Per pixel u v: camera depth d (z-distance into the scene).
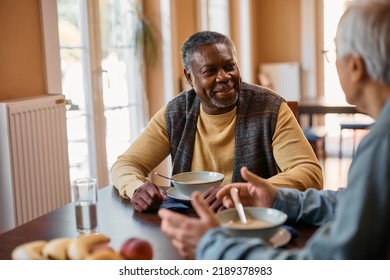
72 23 2.97
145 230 1.29
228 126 1.83
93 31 3.14
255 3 6.41
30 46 2.49
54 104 2.46
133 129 3.68
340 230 0.81
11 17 2.36
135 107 3.70
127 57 3.58
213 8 5.27
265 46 6.62
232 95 1.76
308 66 6.46
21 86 2.43
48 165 2.41
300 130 1.79
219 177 1.55
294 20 6.46
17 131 2.19
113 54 3.40
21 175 2.21
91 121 3.16
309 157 1.70
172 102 1.94
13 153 2.16
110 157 3.40
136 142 1.94
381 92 0.89
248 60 5.98
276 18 6.53
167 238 1.23
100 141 3.23
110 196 1.66
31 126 2.28
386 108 0.83
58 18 2.85
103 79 3.27
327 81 6.47
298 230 1.26
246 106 1.83
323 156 5.29
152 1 3.83
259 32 6.61
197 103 1.89
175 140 1.90
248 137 1.80
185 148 1.87
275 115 1.79
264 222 1.13
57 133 2.48
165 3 3.80
